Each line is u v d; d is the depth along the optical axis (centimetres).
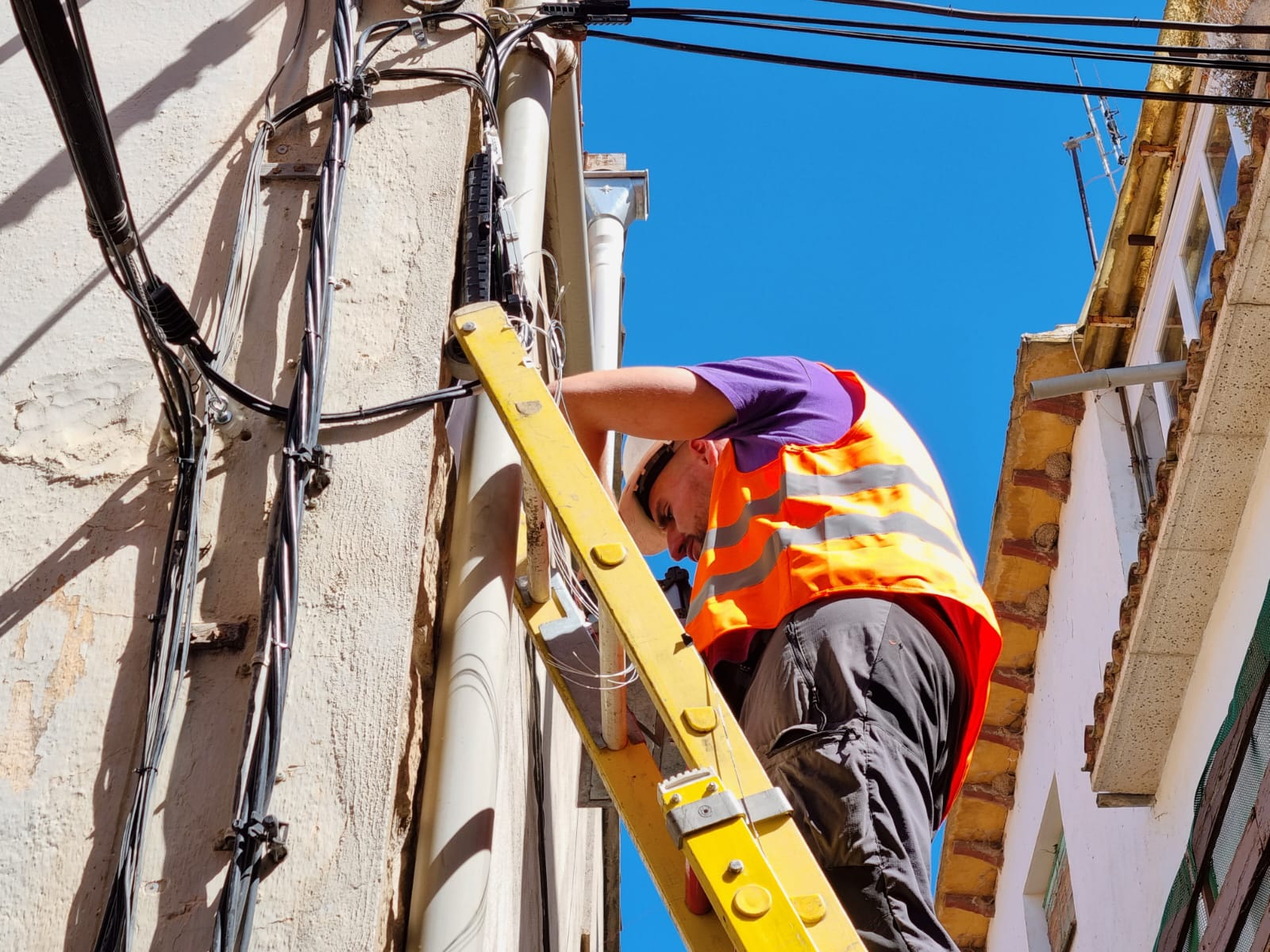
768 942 204
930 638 277
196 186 313
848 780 248
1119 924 1129
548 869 413
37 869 230
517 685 338
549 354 315
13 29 344
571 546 249
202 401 273
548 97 387
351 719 242
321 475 267
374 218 308
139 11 343
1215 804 880
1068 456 1312
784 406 312
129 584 259
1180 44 1045
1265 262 845
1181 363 907
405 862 251
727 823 218
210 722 243
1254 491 923
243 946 213
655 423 305
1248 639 903
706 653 295
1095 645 1205
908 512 291
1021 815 1444
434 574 283
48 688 247
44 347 288
